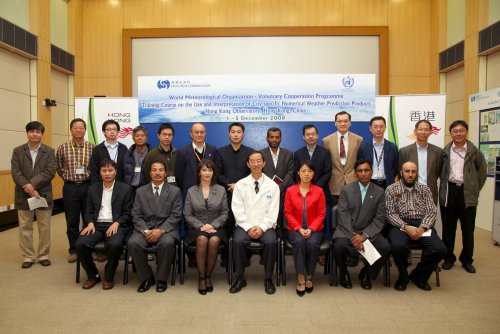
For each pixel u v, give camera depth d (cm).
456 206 384
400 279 329
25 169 387
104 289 329
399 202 345
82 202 418
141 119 469
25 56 643
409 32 812
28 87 661
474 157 376
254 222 344
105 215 353
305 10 805
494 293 320
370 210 337
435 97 441
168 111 466
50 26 709
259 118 462
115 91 827
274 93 461
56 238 532
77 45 805
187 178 394
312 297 311
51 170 394
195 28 798
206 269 325
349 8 806
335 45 799
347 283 334
